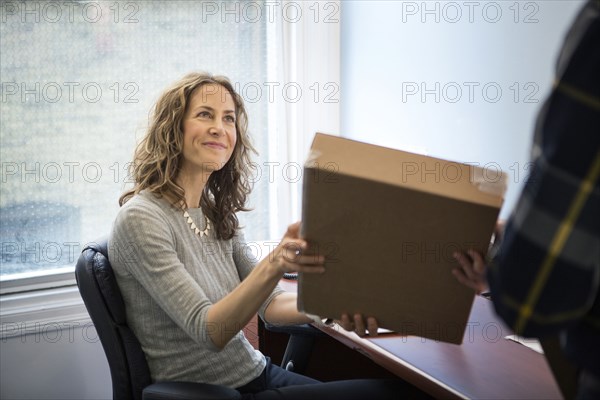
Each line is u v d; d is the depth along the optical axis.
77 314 2.42
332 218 1.25
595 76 0.81
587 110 0.81
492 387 1.28
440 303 1.29
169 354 1.61
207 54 2.62
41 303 2.39
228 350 1.66
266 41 2.71
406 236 1.24
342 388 1.58
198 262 1.68
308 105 2.73
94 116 2.46
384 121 2.58
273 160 2.78
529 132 1.95
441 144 2.31
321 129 2.78
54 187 2.45
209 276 1.69
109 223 2.54
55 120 2.41
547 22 1.87
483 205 1.19
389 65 2.52
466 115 2.19
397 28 2.46
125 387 1.56
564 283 0.83
